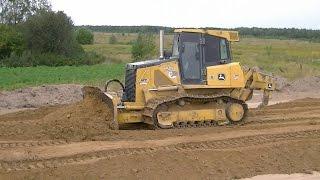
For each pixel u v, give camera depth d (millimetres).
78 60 56062
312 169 11703
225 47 15672
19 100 23938
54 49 57656
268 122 16406
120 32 140875
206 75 15344
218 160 11539
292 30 125250
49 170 10523
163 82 15125
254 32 124125
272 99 25203
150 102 14867
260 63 46750
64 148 12344
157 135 13836
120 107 14680
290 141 13297
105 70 43188
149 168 10812
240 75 15641
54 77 36656
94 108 15031
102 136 13695
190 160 11344
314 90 29062
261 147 12562
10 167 10844
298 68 40594
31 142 12992
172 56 15586
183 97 14789
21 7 67312
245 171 11281
